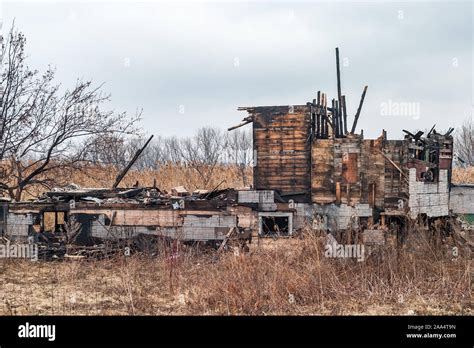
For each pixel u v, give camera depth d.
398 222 18.27
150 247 17.45
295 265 14.30
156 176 31.67
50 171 23.14
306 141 18.44
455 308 12.60
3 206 18.11
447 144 19.48
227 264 14.23
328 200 18.23
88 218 17.89
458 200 20.17
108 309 12.19
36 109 21.83
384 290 13.45
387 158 18.27
